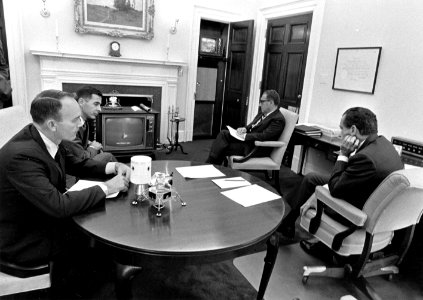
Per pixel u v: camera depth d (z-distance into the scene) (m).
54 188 1.21
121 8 4.05
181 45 4.63
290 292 1.78
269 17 4.45
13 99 3.75
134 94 4.40
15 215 1.19
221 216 1.33
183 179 1.74
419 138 2.62
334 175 1.80
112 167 1.67
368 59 3.00
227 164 3.18
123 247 1.07
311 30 3.68
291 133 2.98
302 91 3.90
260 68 4.73
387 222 1.55
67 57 3.85
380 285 1.90
